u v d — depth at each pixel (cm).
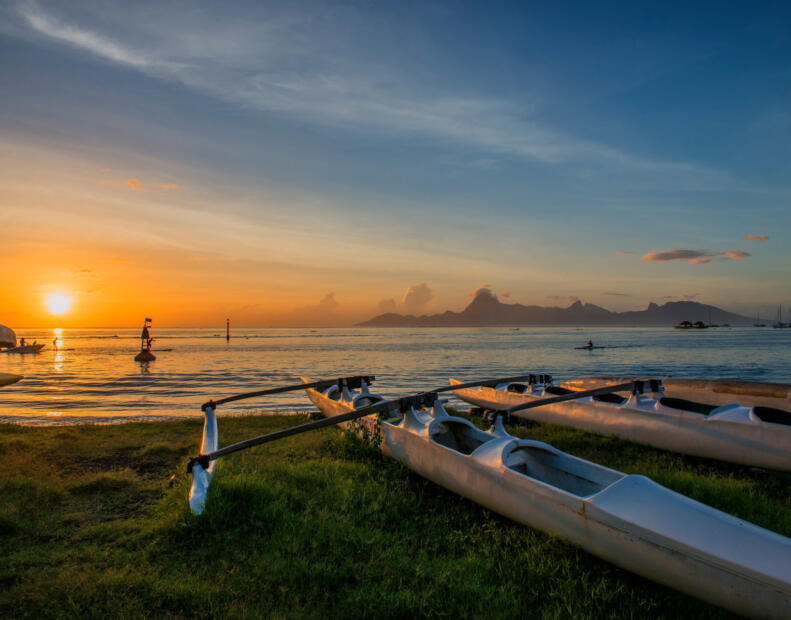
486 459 508
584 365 3891
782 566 297
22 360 4956
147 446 805
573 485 487
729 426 708
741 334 14112
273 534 440
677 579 338
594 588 359
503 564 396
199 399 1959
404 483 612
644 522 357
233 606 332
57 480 599
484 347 7600
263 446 812
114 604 334
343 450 749
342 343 9862
